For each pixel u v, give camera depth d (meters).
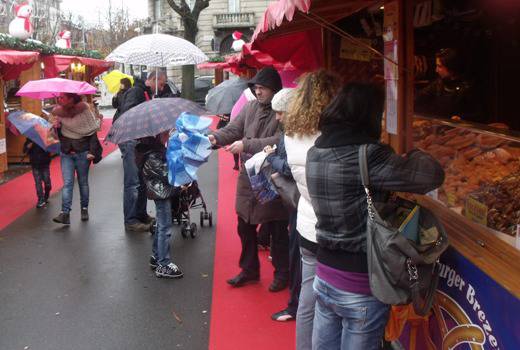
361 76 5.68
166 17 49.09
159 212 5.63
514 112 5.39
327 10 4.04
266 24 3.42
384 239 2.44
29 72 13.10
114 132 5.15
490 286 2.56
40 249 6.74
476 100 5.54
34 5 33.81
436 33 5.59
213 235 7.20
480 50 5.52
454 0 5.23
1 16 27.69
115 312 4.91
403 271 2.43
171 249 6.65
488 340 2.60
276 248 5.20
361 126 2.65
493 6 5.19
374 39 5.62
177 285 5.50
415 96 5.60
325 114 2.72
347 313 2.68
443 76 5.58
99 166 13.01
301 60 6.74
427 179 2.44
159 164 5.47
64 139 7.67
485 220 2.88
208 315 4.81
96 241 7.04
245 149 4.48
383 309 2.67
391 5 3.74
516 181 2.87
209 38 47.12
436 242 2.58
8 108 12.77
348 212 2.59
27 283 5.62
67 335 4.49
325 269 2.74
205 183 10.79
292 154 3.30
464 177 3.26
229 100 8.73
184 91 25.95
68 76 16.39
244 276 5.40
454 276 2.92
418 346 3.43
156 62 9.95
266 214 4.96
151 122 5.08
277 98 3.80
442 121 3.93
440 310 3.09
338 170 2.59
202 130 5.18
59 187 10.59
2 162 11.26
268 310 4.87
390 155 2.53
